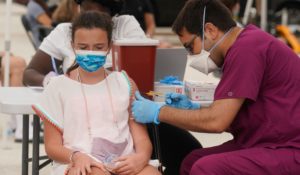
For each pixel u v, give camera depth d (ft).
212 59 10.36
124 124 10.29
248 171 9.75
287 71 10.07
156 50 11.64
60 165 9.90
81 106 10.10
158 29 33.45
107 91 10.34
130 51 11.09
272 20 35.19
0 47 36.50
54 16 20.17
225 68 9.95
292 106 10.02
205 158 9.96
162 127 12.87
